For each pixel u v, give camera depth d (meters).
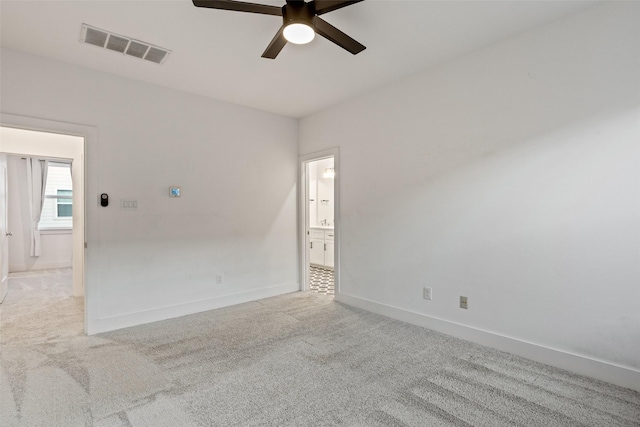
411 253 3.27
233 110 3.99
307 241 4.73
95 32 2.43
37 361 2.48
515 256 2.55
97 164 3.06
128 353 2.62
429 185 3.11
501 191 2.62
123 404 1.92
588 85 2.20
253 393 2.04
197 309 3.69
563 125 2.31
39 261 6.53
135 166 3.28
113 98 3.15
